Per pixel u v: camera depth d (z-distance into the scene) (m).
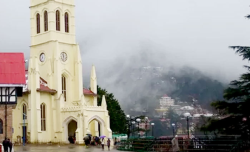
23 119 95.38
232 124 34.31
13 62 69.44
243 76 35.22
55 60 100.38
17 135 95.12
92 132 99.81
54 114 97.06
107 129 94.56
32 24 107.06
